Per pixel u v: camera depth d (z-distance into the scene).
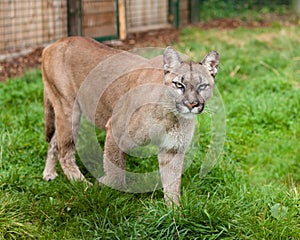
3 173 6.14
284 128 7.99
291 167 6.89
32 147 7.01
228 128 7.77
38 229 5.30
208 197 5.50
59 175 6.42
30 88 8.94
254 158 7.13
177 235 5.11
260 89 9.42
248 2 15.84
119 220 5.38
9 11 10.76
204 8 15.38
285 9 16.19
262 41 12.56
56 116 6.21
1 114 7.95
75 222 5.37
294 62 11.02
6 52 10.82
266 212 5.45
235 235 5.10
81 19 11.03
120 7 12.09
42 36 11.36
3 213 5.30
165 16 13.77
